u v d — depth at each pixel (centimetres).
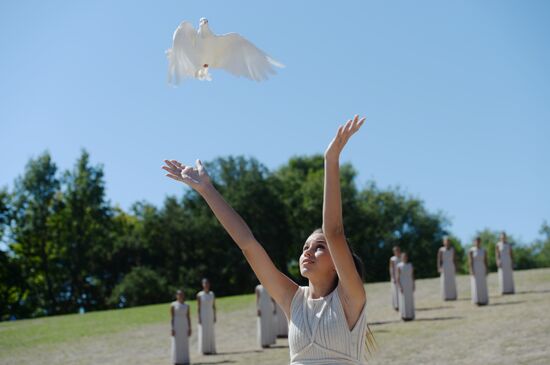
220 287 6419
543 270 3481
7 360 2139
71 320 3169
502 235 2711
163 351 2202
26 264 6500
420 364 1498
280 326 2345
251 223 6681
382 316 2491
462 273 7831
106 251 6569
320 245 401
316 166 8588
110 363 2006
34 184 6575
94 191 6712
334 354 369
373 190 7456
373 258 6850
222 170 6981
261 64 383
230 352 2100
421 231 7181
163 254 6619
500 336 1756
